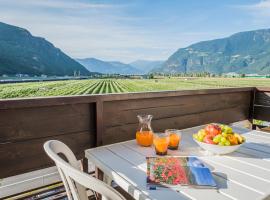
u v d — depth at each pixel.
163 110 2.44
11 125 1.56
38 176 2.12
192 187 0.93
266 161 1.22
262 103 3.36
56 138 1.77
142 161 1.21
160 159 1.19
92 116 1.95
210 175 1.02
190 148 1.42
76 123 1.87
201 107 2.83
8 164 1.57
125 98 2.07
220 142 1.27
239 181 0.99
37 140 1.68
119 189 1.54
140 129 1.49
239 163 1.19
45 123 1.71
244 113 3.43
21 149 1.61
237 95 3.29
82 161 1.93
